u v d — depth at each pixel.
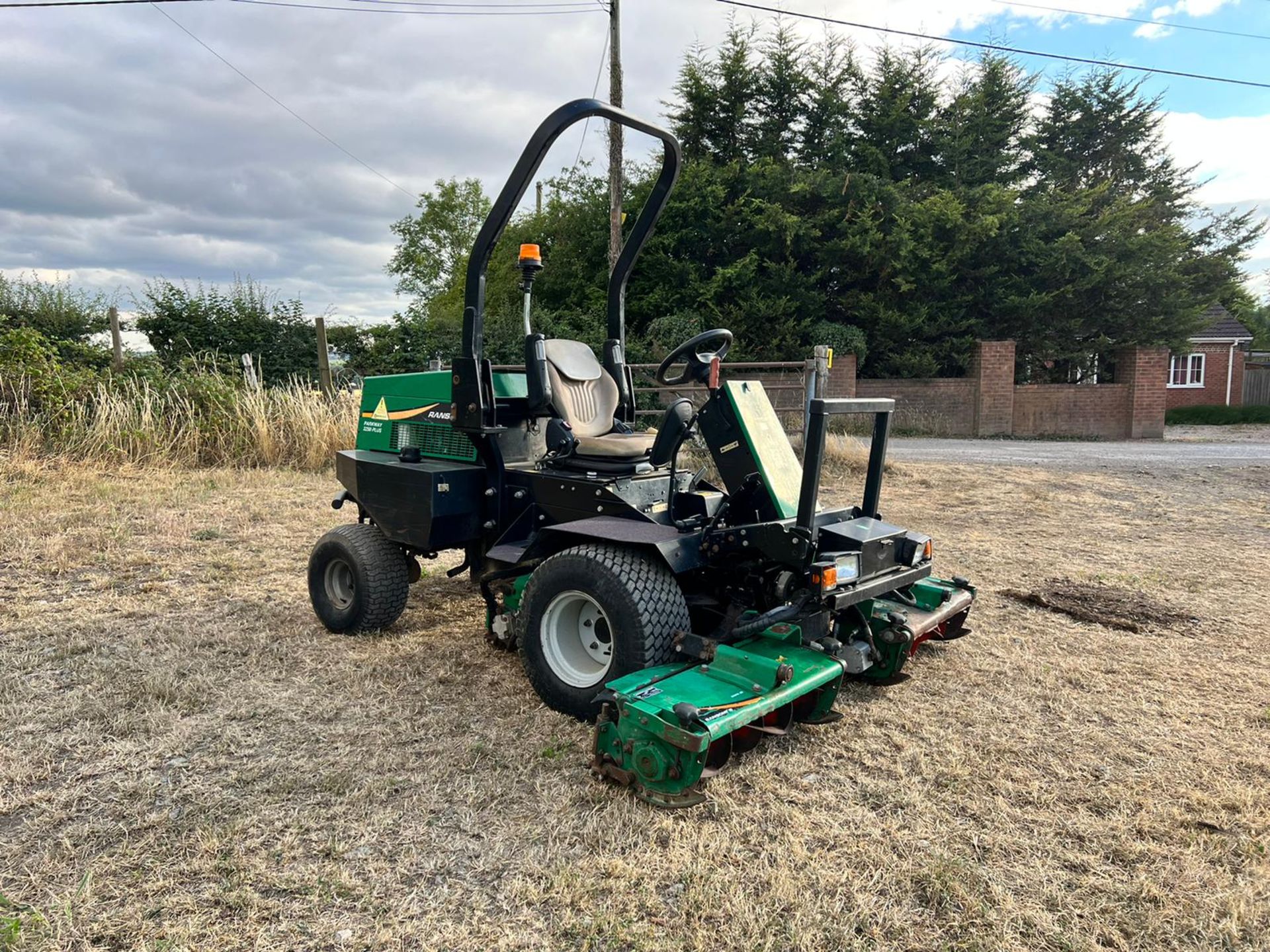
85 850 2.42
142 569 5.51
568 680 3.29
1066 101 19.78
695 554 3.21
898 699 3.57
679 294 17.27
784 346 16.86
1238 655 4.14
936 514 7.89
